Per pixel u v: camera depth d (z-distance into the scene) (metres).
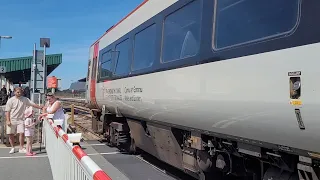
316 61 2.94
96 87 11.76
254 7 3.83
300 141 3.19
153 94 6.58
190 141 5.55
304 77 3.04
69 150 4.38
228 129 4.28
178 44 5.66
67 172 4.60
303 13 3.13
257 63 3.65
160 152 7.13
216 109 4.41
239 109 3.93
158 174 7.71
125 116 9.16
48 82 19.91
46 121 10.03
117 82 9.14
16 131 10.16
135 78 7.67
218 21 4.51
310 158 3.24
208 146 5.10
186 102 5.23
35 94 16.06
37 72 16.17
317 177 3.22
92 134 14.98
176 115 5.69
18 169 8.02
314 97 2.93
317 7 3.00
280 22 3.43
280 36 3.37
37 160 9.08
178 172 7.85
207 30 4.74
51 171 7.79
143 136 8.12
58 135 5.97
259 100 3.58
